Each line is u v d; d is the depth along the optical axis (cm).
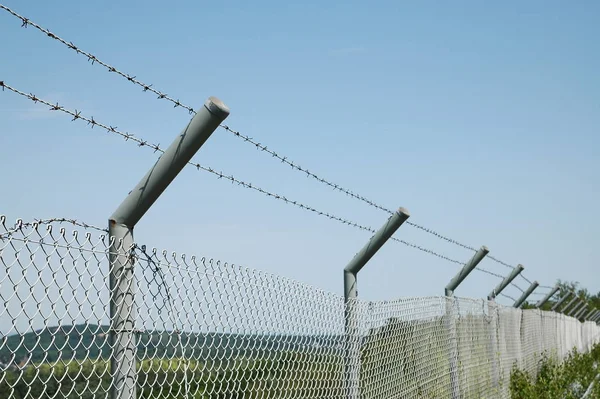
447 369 816
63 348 274
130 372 312
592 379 2078
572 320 2425
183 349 340
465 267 947
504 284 1293
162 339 330
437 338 786
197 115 333
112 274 314
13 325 253
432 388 752
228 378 372
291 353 441
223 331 367
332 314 512
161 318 330
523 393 1241
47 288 268
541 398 1450
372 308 592
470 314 972
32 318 260
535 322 1591
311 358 472
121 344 309
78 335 282
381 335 607
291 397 438
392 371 630
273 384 418
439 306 804
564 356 2059
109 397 304
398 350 650
